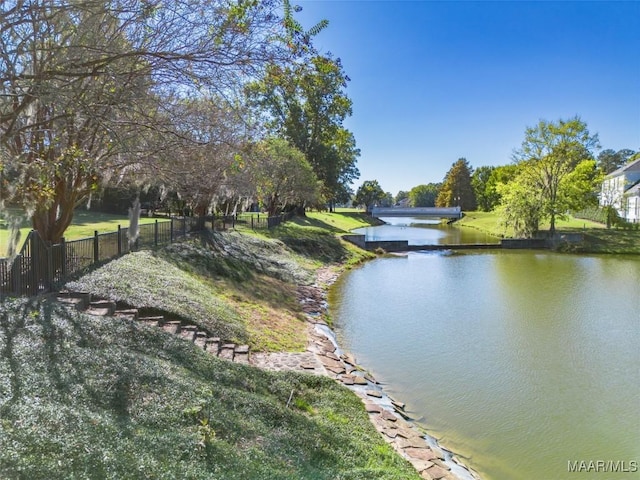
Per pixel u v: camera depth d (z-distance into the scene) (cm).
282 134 3688
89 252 971
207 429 425
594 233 3547
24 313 612
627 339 1138
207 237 1786
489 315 1376
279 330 1053
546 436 673
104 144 808
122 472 322
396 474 491
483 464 600
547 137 3653
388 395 796
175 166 986
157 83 555
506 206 3759
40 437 335
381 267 2492
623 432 690
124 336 626
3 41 493
